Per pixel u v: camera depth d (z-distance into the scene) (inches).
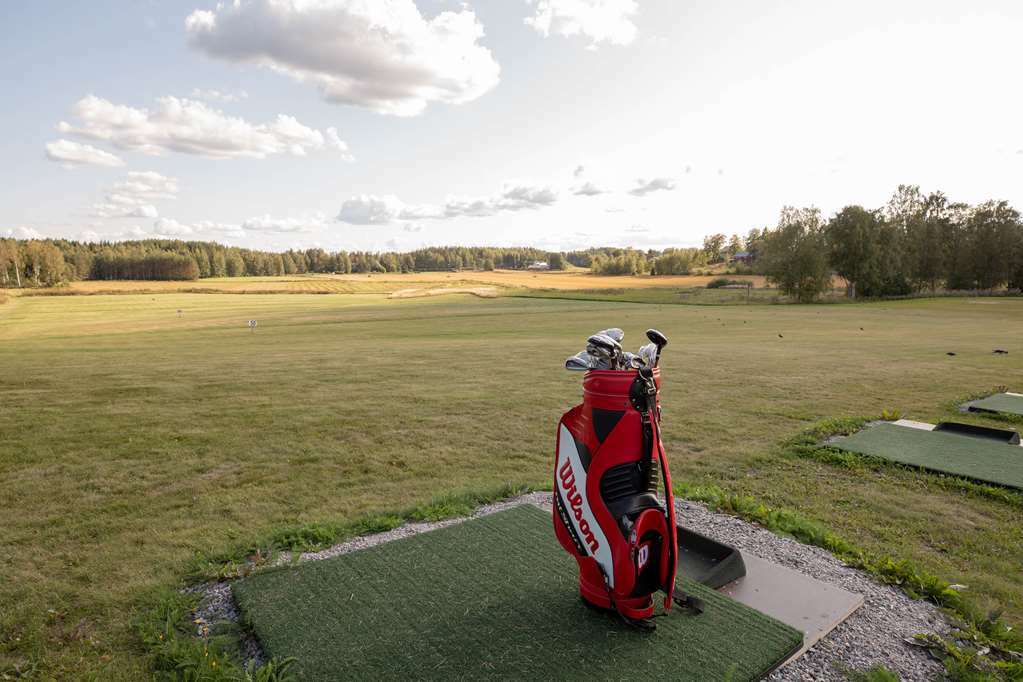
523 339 1000.2
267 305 2534.5
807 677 116.4
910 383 522.6
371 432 355.9
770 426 367.9
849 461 285.3
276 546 177.9
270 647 121.6
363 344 935.0
